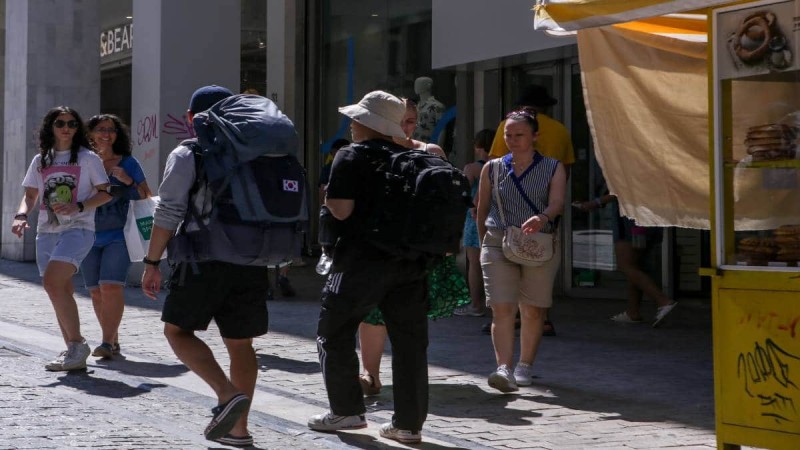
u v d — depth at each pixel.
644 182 9.27
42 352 12.83
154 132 21.06
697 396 10.55
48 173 11.51
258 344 13.66
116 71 30.53
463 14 17.59
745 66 7.29
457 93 21.11
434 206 8.00
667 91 9.22
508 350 10.70
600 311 17.25
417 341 8.52
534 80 19.62
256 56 28.06
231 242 7.91
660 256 18.33
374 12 23.77
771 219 7.18
